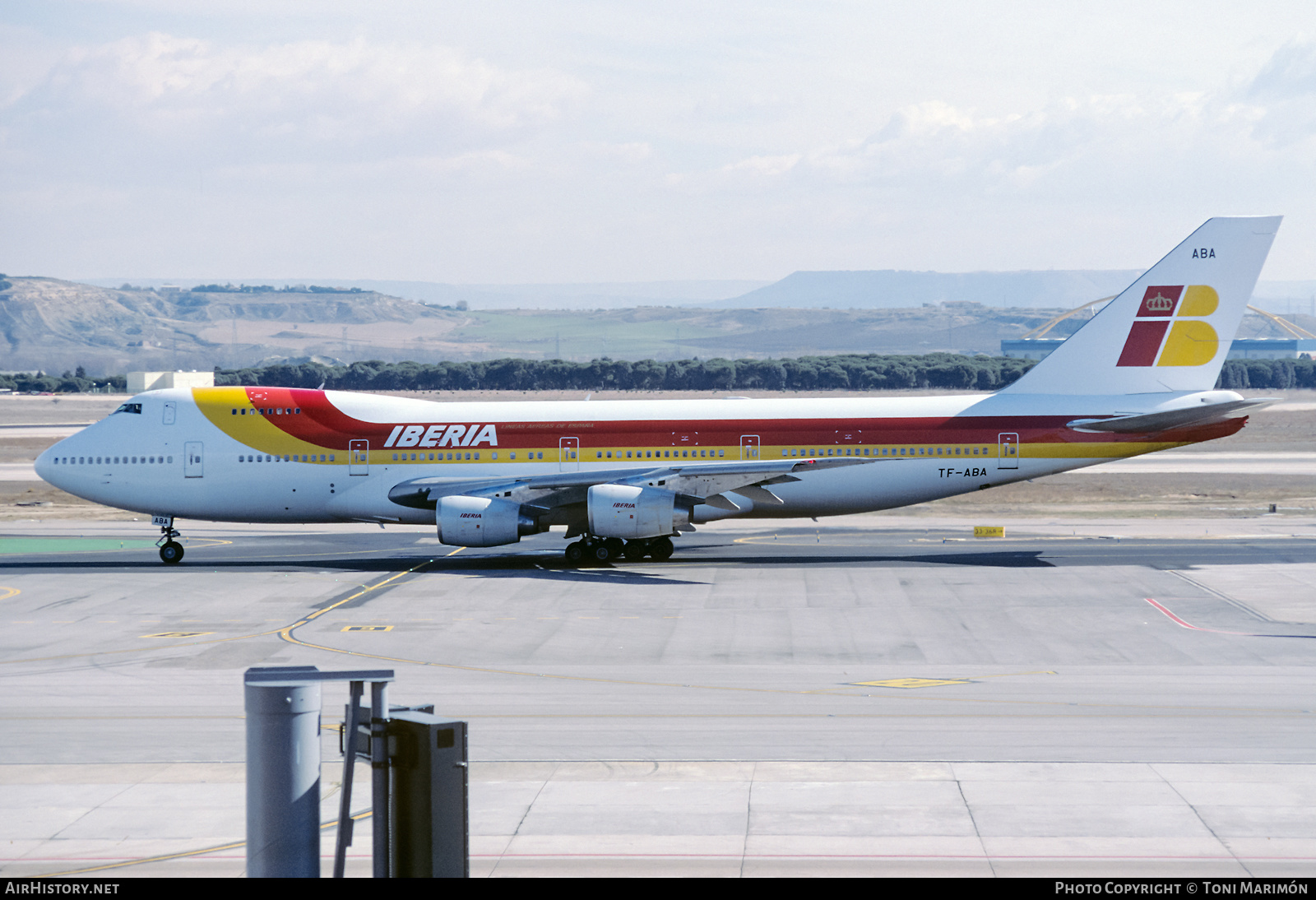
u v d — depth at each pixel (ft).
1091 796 167.73
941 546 478.18
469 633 304.91
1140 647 280.92
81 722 217.36
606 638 297.53
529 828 157.38
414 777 120.57
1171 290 445.78
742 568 419.54
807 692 237.66
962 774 179.22
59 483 449.48
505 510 422.41
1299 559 428.97
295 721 121.60
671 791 172.65
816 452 446.60
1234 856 144.05
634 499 415.44
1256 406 428.97
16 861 148.25
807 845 149.79
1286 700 225.56
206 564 444.14
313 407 453.58
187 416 452.35
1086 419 444.14
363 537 535.60
